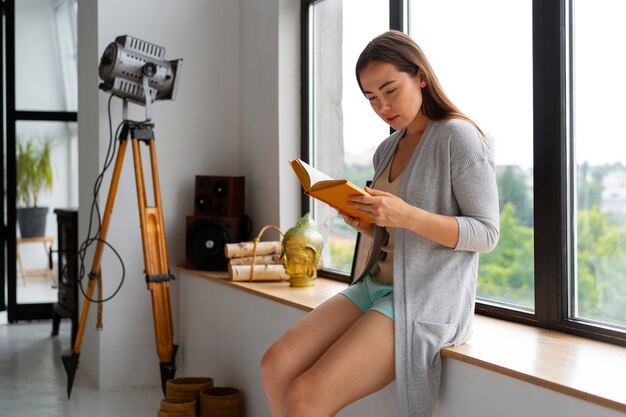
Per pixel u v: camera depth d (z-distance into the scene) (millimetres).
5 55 6078
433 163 2127
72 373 3934
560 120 2365
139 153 3773
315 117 3928
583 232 2326
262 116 4164
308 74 3953
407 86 2137
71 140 6223
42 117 6133
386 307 2102
